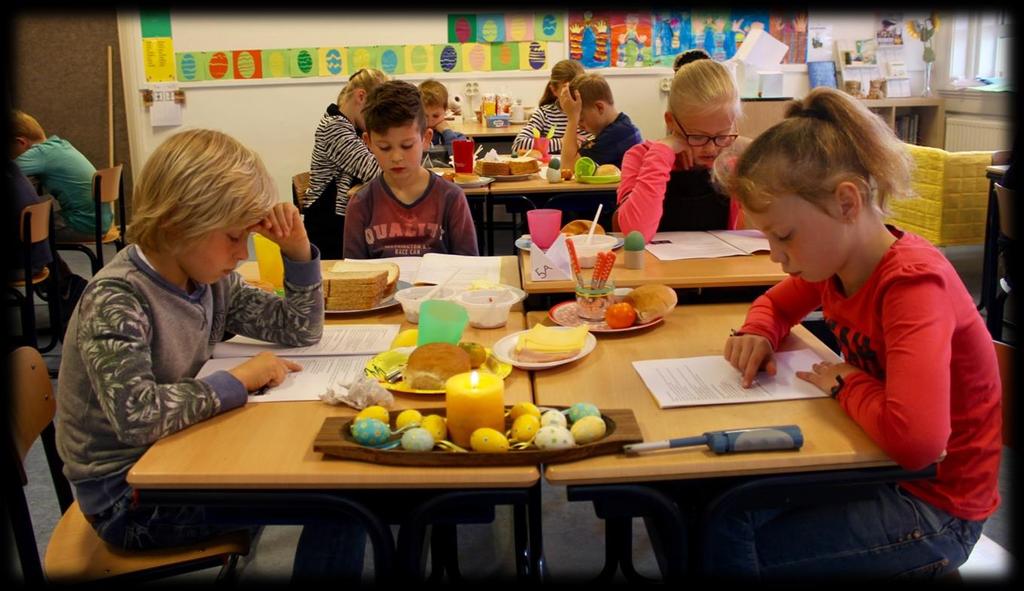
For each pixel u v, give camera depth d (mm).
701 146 2383
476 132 5664
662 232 2523
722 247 2254
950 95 6258
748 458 1191
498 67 6402
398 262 2365
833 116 1285
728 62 5348
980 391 1327
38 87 6270
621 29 6355
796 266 1340
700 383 1445
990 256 3523
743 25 6367
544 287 1977
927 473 1217
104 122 6387
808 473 1209
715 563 1329
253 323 1687
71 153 4234
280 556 2176
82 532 1504
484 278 2143
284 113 6441
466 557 2146
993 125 5773
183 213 1339
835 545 1324
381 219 2691
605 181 3820
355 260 2264
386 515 1336
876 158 1273
